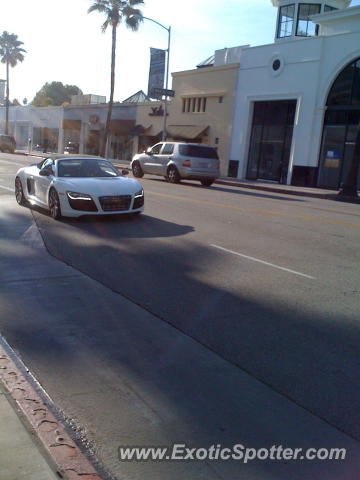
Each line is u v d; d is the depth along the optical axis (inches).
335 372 177.6
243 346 197.3
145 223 462.0
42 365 176.4
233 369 177.8
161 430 139.8
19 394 147.4
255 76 1288.1
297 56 1176.2
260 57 1268.5
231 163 1374.3
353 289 280.1
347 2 1406.3
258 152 1315.2
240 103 1337.4
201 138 1467.8
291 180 1203.9
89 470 116.1
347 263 343.6
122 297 251.3
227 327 216.1
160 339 201.9
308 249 384.2
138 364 179.3
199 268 311.3
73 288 263.0
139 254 341.1
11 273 286.2
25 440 124.8
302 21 1405.0
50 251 339.9
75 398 155.0
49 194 462.9
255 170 1326.3
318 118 1143.0
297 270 316.5
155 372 173.6
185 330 211.5
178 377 170.6
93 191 439.5
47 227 422.0
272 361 184.9
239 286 276.2
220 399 157.1
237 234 430.6
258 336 207.5
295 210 644.7
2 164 1181.7
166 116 1494.8
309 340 205.2
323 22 1148.5
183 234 418.0
